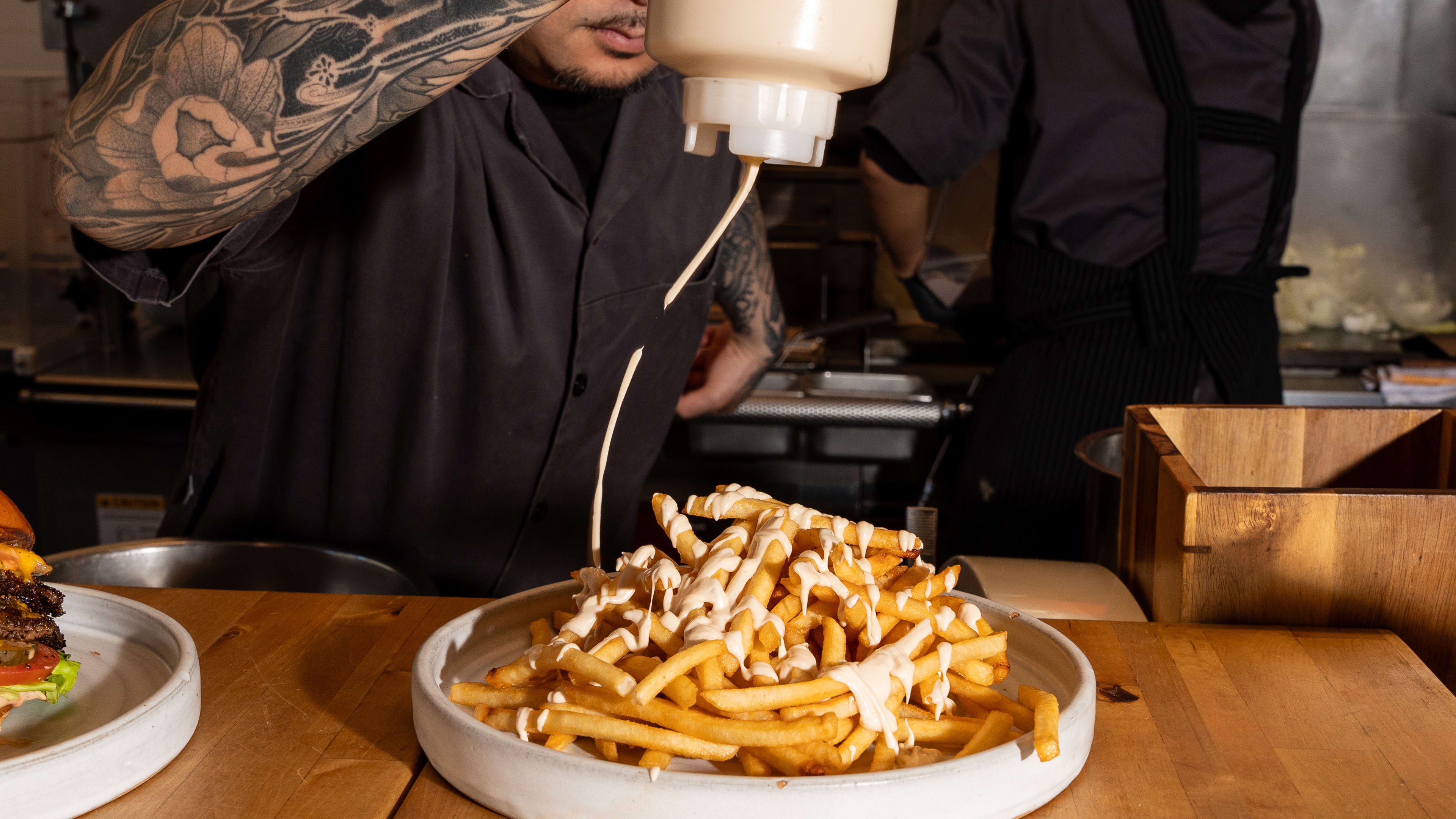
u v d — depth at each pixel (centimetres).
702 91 66
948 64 211
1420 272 300
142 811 65
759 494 79
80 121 82
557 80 117
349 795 67
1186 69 199
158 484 244
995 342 256
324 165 86
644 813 59
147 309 265
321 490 142
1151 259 198
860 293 293
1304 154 307
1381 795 69
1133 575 105
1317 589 93
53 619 74
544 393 141
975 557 112
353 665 85
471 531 145
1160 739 75
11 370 236
